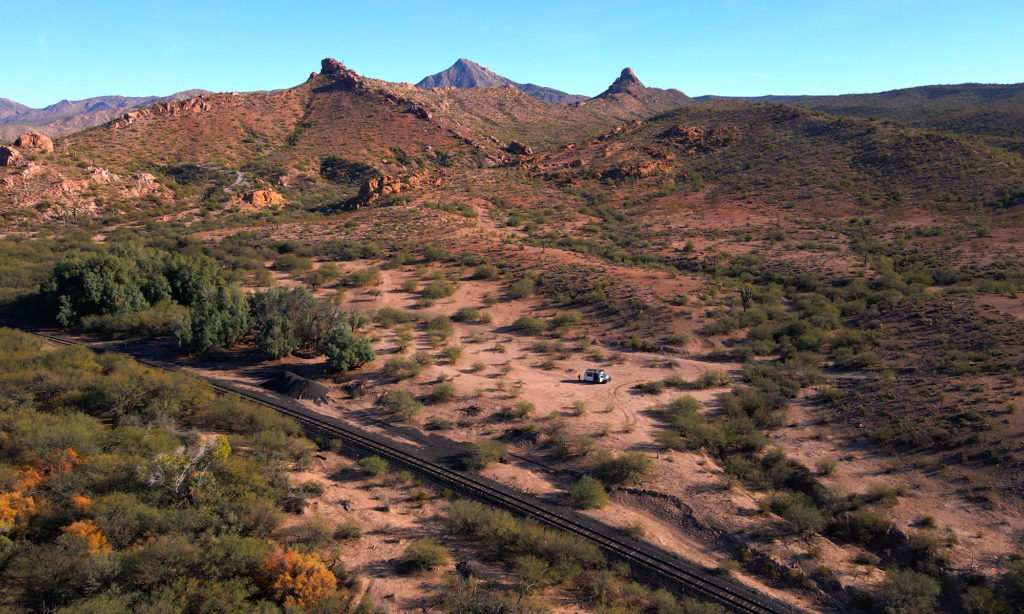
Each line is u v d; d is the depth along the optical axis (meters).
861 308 56.47
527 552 25.42
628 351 53.44
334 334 47.38
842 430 35.81
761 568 25.22
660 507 29.62
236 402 38.31
